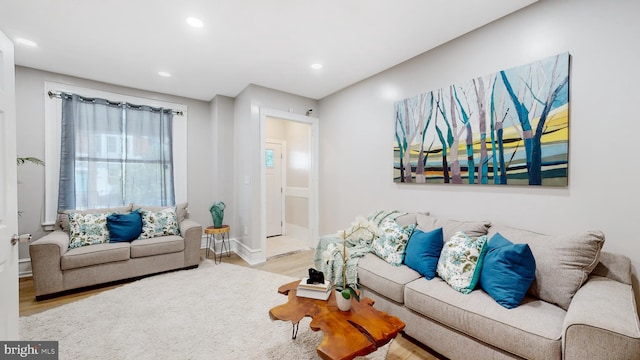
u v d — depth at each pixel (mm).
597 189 1724
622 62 1624
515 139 2059
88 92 3465
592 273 1617
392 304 2033
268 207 5375
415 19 2170
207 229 3590
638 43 1573
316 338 1952
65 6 2002
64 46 2621
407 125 2877
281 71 3211
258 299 2562
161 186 3945
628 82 1606
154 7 2021
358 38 2459
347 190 3744
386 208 3186
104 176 3527
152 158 3891
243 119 3908
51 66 3082
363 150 3486
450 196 2547
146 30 2338
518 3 1969
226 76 3387
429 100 2662
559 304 1521
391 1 1942
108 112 3566
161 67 3109
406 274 2062
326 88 3803
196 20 2193
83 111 3396
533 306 1523
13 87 1420
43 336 1948
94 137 3465
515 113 2053
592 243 1512
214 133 4262
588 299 1315
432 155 2645
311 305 1690
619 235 1648
